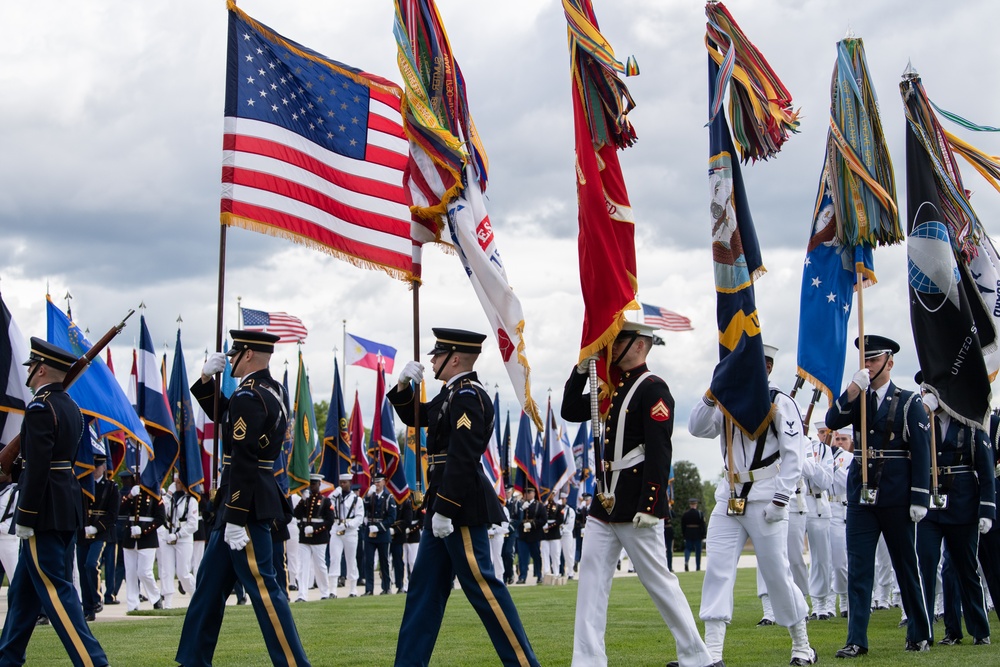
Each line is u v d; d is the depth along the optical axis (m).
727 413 9.17
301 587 21.41
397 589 24.11
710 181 9.93
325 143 9.98
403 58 9.11
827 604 13.82
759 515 9.12
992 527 11.31
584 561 7.92
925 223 11.23
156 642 11.77
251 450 7.86
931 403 10.70
